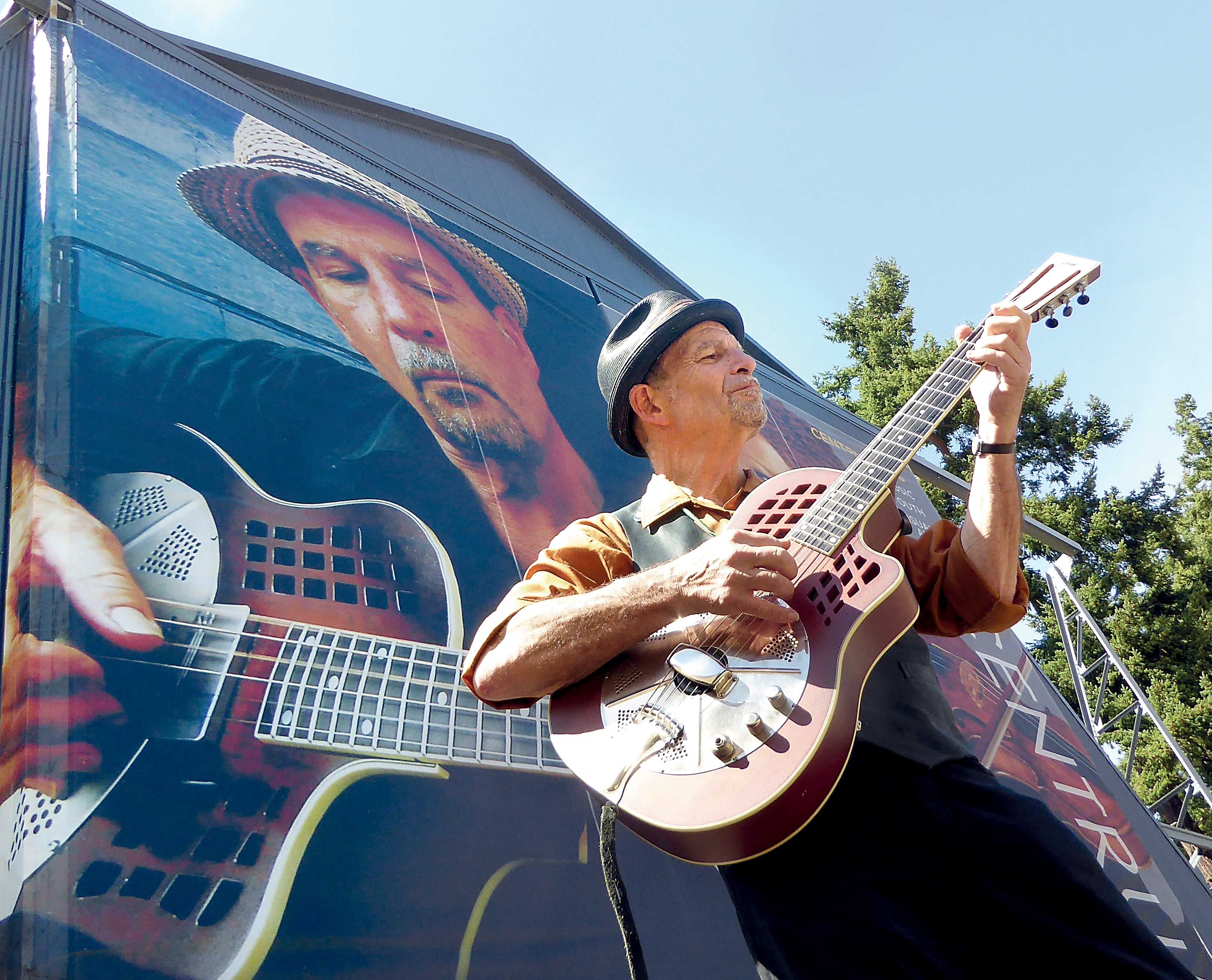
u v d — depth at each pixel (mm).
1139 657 14055
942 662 4664
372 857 2260
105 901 1848
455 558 3150
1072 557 7305
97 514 2359
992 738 4516
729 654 1718
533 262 4852
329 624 2629
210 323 3080
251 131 3873
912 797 1557
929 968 1442
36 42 3475
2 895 1811
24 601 2129
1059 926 1451
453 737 2631
